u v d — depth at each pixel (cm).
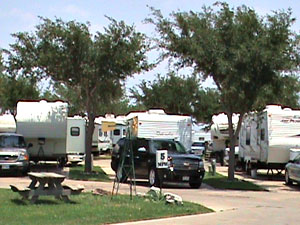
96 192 1580
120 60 2356
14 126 2873
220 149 3822
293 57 2119
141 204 1350
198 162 2072
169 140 2233
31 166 2981
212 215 1283
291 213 1373
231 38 2169
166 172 2020
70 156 3127
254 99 2169
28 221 1055
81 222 1076
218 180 2356
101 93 2611
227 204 1542
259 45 2070
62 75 2395
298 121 2555
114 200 1406
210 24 2219
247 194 1925
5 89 3872
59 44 2367
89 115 2527
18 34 2402
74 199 1381
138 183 2250
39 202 1309
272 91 2153
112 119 4391
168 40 2230
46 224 1035
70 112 4128
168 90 4131
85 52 2362
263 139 2614
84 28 2359
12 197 1391
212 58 2148
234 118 3516
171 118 2628
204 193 1895
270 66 2075
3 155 2319
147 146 2166
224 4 2205
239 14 2175
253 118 2742
